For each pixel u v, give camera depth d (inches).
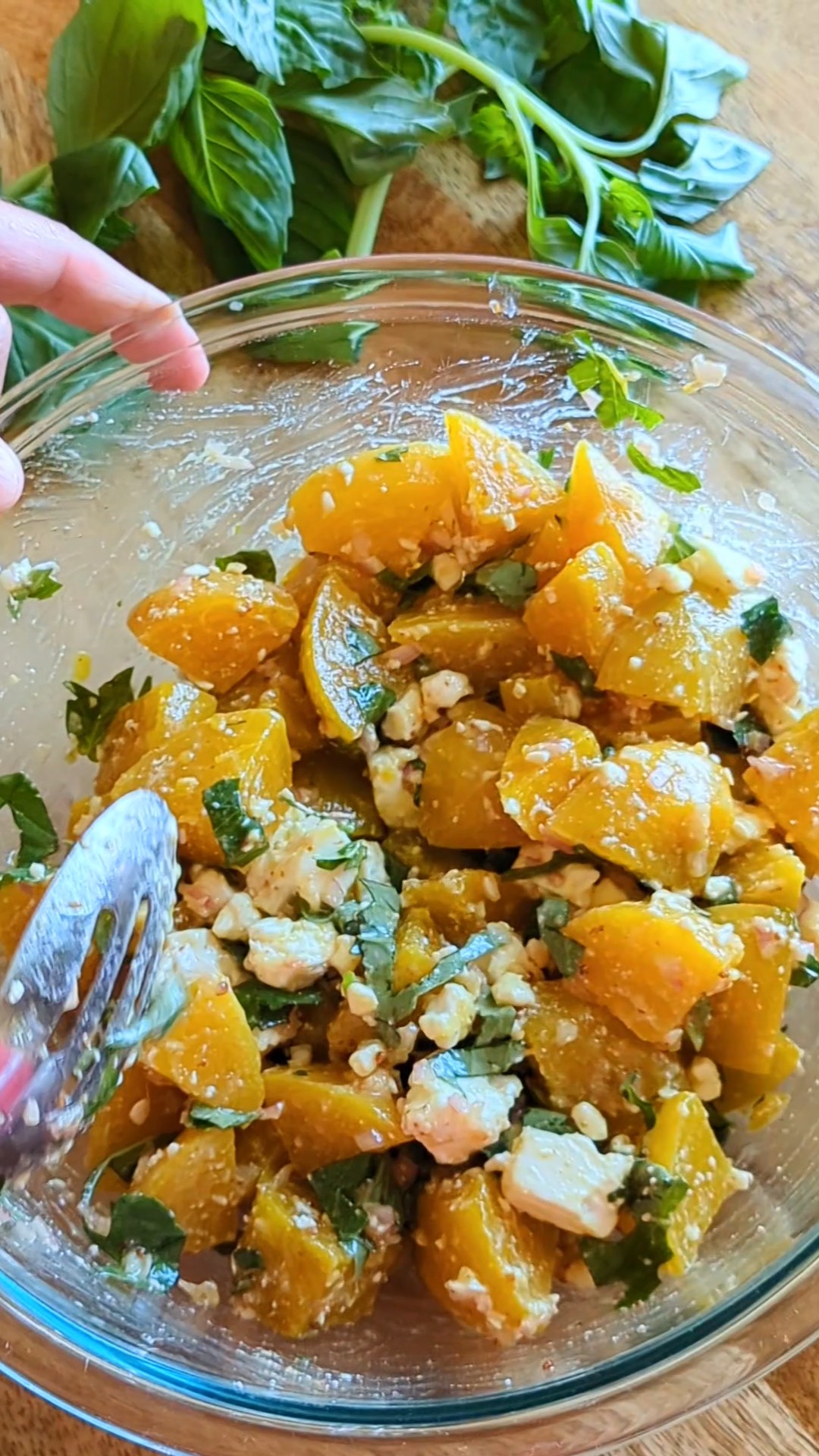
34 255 11.1
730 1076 9.9
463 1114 9.1
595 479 10.4
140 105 11.9
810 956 9.9
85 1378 9.4
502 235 13.2
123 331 11.1
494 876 10.3
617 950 9.4
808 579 11.4
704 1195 9.3
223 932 10.0
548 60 13.2
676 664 10.1
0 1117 7.8
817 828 9.9
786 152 13.3
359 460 10.7
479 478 10.5
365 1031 9.9
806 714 10.4
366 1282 9.5
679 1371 9.3
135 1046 8.8
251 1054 9.5
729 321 12.9
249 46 11.7
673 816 9.6
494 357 11.9
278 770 10.3
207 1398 9.4
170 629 10.7
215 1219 9.5
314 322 11.6
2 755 11.4
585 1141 9.3
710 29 13.5
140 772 10.2
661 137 13.1
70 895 8.3
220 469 12.1
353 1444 9.3
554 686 10.5
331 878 10.1
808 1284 9.4
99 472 11.7
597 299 11.3
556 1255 9.5
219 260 12.8
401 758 10.7
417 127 12.5
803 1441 10.2
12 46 13.0
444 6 13.2
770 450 11.4
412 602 11.2
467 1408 9.3
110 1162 9.6
